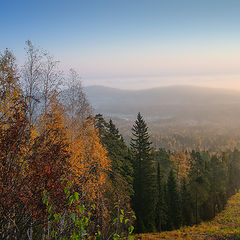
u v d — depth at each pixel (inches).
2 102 266.8
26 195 203.9
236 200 2144.4
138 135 1170.6
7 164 209.8
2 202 194.7
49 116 382.6
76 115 567.8
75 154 430.9
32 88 390.0
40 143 235.9
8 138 209.8
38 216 213.3
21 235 225.5
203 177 1695.4
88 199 439.2
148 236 1013.8
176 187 1491.1
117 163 876.0
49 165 214.4
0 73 300.5
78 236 160.1
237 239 839.1
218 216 1679.4
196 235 1038.4
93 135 629.6
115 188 738.2
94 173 531.2
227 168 2422.5
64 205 206.4
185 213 1515.7
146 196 1124.5
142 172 1139.9
